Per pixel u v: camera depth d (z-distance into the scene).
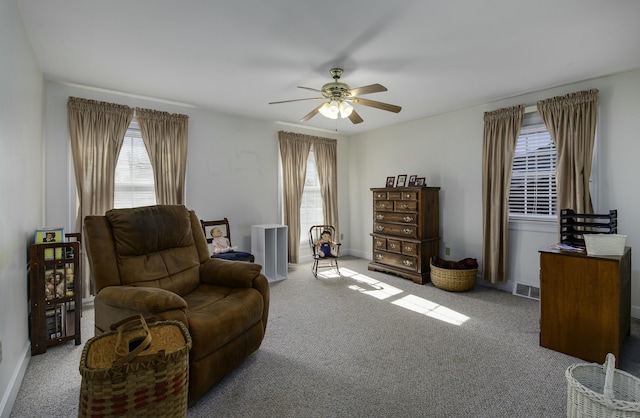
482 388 1.89
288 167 4.94
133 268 2.14
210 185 4.24
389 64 2.78
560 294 2.31
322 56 2.62
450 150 4.31
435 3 1.91
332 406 1.73
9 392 1.70
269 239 4.46
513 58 2.66
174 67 2.85
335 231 5.33
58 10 1.97
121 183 3.61
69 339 2.44
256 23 2.13
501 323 2.84
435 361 2.20
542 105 3.35
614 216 2.61
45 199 3.12
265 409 1.71
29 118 2.36
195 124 4.09
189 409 1.70
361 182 5.71
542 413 1.68
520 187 3.69
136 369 1.21
